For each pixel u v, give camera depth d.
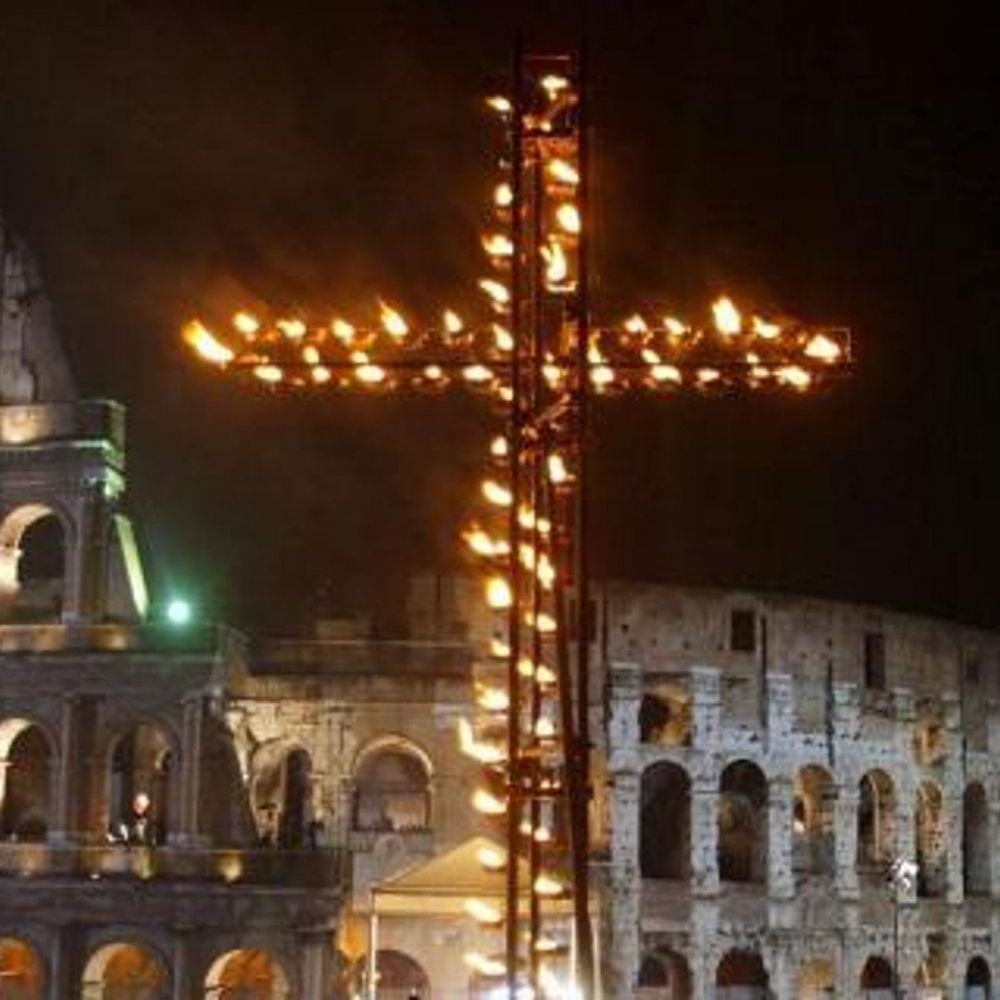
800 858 160.00
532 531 33.31
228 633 143.00
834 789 157.88
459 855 126.69
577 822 29.86
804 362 32.50
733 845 161.00
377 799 148.25
